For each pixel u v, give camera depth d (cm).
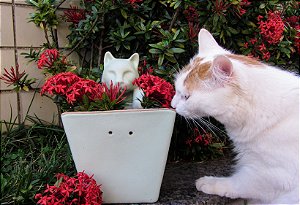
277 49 91
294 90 59
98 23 85
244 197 65
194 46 82
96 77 77
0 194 58
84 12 88
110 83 62
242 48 91
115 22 89
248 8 92
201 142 82
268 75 60
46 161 69
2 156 73
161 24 87
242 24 92
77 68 82
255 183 62
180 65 86
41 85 87
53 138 83
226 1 80
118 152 57
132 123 55
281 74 62
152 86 60
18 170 66
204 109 58
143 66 80
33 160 72
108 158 57
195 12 85
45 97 88
